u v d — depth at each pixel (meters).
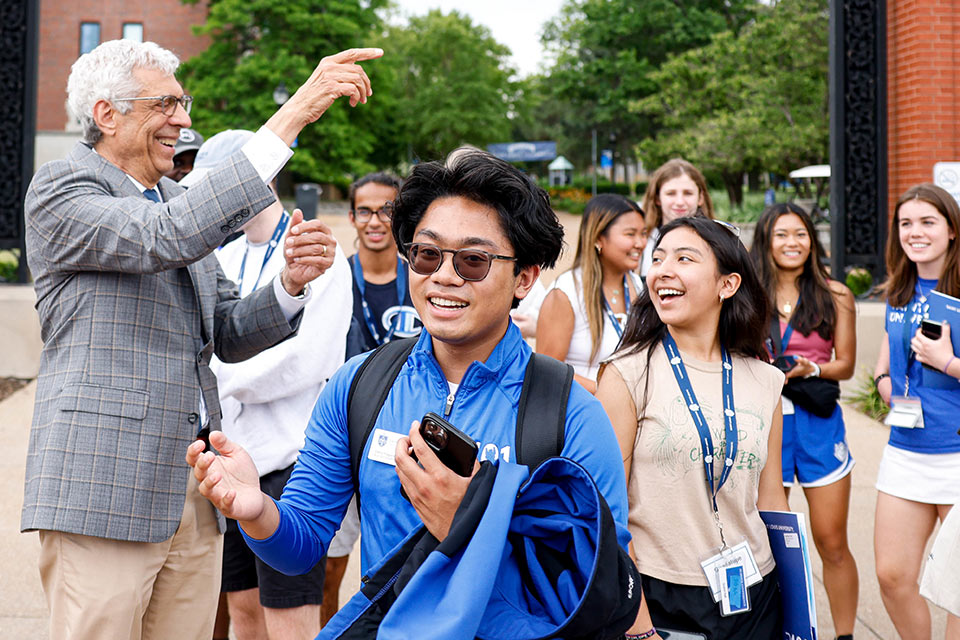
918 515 3.62
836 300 4.16
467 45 64.06
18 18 9.64
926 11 9.68
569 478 1.65
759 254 4.18
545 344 4.01
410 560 1.62
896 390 3.87
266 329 2.75
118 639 2.46
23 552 5.04
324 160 46.91
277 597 3.22
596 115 52.97
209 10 45.78
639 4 50.72
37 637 4.06
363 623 1.64
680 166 4.94
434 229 1.72
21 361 9.22
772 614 2.62
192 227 2.38
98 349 2.49
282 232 3.56
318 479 1.88
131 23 44.38
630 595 1.58
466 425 1.75
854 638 4.19
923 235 3.73
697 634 2.45
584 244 4.02
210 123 43.88
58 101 42.56
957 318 3.49
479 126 63.31
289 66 44.41
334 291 3.37
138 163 2.65
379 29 50.12
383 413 1.81
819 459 4.00
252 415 3.36
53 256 2.50
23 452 6.84
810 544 5.48
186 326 2.64
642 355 2.77
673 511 2.63
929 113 9.73
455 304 1.72
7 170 9.76
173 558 2.65
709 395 2.69
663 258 2.75
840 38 9.54
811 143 21.36
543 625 1.57
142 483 2.48
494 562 1.52
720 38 25.16
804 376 4.01
